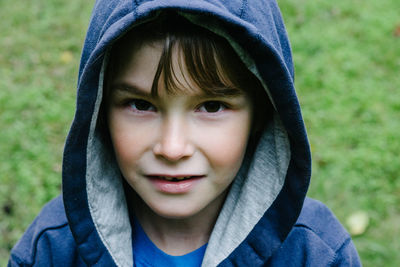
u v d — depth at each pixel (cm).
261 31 129
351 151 336
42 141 341
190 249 165
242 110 139
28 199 297
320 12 495
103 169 156
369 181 314
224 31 121
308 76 400
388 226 292
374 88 391
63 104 373
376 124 357
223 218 161
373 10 499
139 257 165
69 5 510
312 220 169
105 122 154
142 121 135
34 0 516
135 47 125
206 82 126
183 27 122
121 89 132
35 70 414
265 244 152
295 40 449
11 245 275
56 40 455
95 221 150
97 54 121
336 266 162
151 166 137
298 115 132
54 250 167
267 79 129
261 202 154
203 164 137
